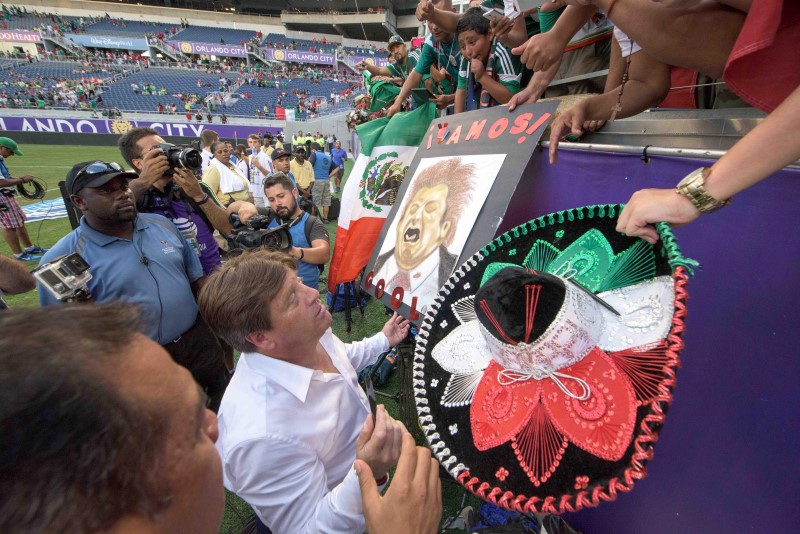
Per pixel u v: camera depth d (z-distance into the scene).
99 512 0.33
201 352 2.14
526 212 1.56
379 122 2.74
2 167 5.22
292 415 1.05
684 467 1.00
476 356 0.93
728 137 0.93
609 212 0.85
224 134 23.58
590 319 0.71
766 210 0.83
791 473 0.81
